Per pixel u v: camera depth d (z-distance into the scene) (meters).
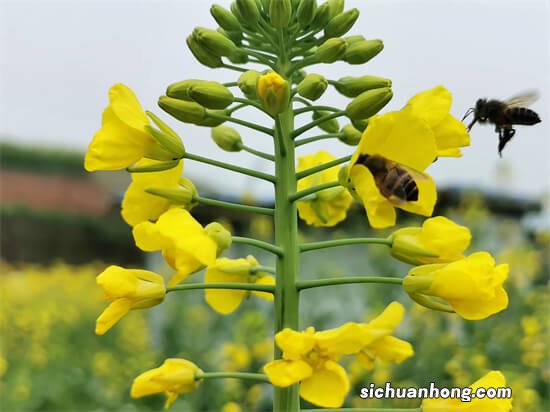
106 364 0.48
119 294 0.17
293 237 0.18
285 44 0.19
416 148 0.17
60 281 0.85
